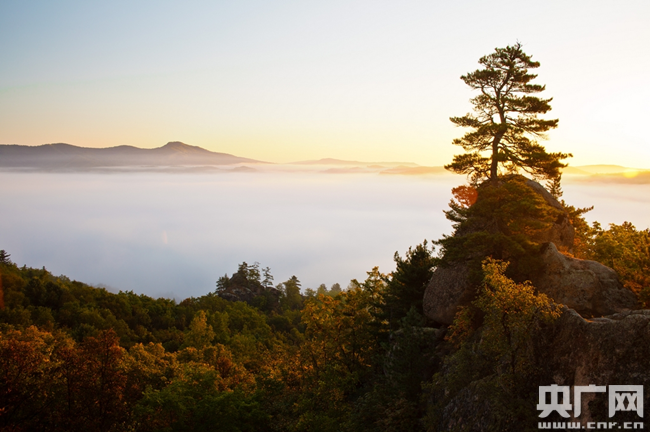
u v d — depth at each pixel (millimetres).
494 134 31109
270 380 35938
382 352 37812
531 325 19203
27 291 108312
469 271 29094
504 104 31938
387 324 40031
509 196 27875
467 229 32375
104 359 27281
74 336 88688
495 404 18141
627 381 15875
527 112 31750
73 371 26422
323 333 42469
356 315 40469
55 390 26203
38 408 25516
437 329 32500
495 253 28672
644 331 16188
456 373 22672
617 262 29859
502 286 19203
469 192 31406
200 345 86500
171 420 27609
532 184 36406
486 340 19547
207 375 30734
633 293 26047
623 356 16406
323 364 38812
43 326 85875
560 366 18406
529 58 31453
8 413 24281
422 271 36969
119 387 27203
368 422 26312
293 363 43562
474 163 32812
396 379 27078
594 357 17203
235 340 92062
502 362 21031
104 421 26047
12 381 24859
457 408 21172
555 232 33531
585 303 25547
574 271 26625
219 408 27750
